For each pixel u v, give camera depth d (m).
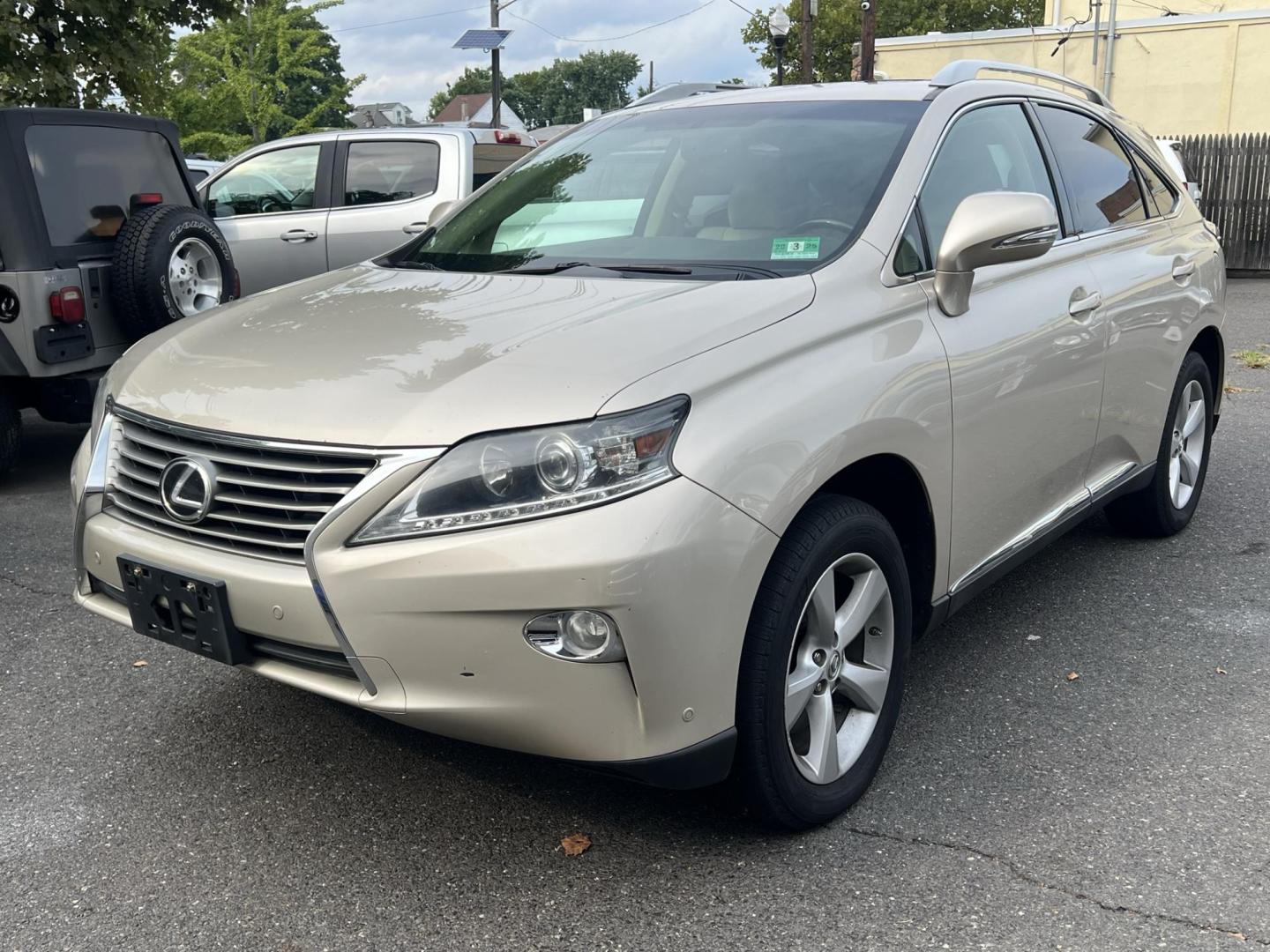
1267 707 3.39
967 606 4.24
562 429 2.28
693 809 2.87
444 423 2.33
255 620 2.49
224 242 6.41
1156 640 3.90
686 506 2.28
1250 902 2.47
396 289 3.21
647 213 3.42
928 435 2.91
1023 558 3.62
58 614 4.21
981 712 3.39
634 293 2.86
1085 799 2.90
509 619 2.27
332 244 8.10
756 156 3.43
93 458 2.88
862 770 2.87
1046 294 3.53
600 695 2.29
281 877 2.62
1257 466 6.13
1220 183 17.52
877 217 3.08
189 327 3.17
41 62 9.11
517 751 2.40
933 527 3.04
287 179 8.43
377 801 2.93
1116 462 4.26
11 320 5.54
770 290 2.79
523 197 3.78
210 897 2.54
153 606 2.68
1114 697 3.48
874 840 2.73
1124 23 22.36
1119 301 3.95
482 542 2.25
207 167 12.28
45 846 2.74
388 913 2.48
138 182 6.33
